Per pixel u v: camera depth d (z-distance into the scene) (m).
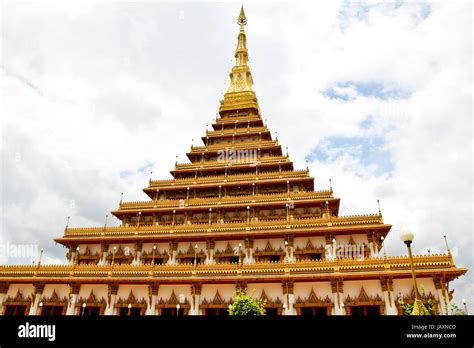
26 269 44.69
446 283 36.34
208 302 40.31
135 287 42.81
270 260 44.69
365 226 42.41
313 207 49.03
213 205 50.91
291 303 38.44
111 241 48.69
